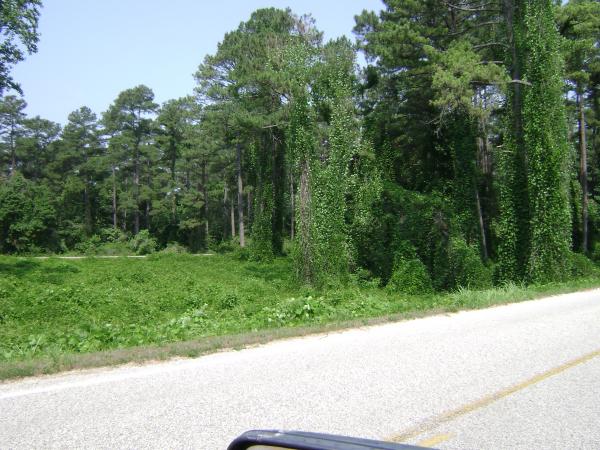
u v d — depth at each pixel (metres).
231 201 64.75
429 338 9.04
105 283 23.70
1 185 59.75
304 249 23.14
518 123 24.00
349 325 10.15
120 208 70.50
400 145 31.98
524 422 5.06
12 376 6.41
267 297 19.38
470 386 6.19
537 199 22.00
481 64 24.42
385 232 26.52
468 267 23.88
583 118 36.44
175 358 7.51
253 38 31.03
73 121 76.81
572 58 28.56
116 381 6.27
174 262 35.78
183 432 4.67
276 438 2.32
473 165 27.55
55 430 4.68
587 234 37.84
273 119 32.41
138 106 71.69
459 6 29.11
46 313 15.27
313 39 24.38
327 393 5.86
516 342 8.69
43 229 57.28
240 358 7.50
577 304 13.90
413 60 27.33
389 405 5.49
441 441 4.59
